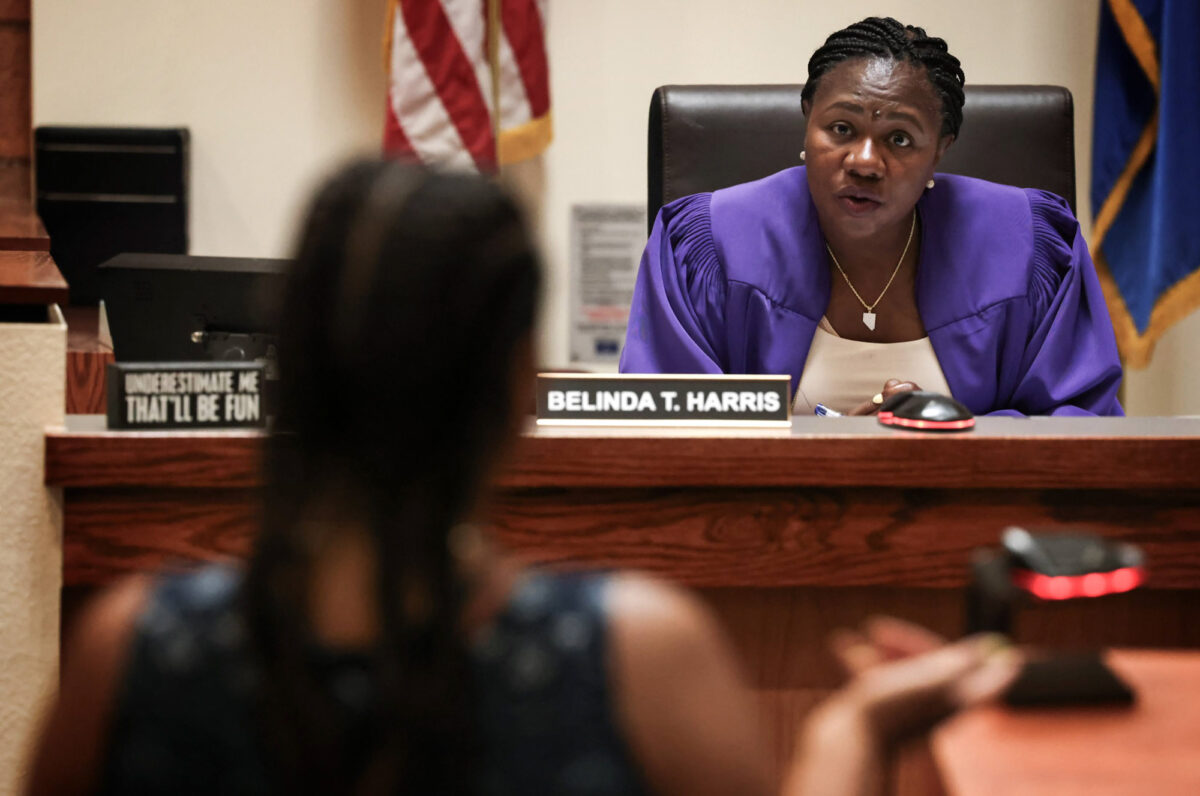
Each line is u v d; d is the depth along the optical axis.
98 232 6.96
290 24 7.19
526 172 7.26
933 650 1.47
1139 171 6.65
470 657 1.28
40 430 2.67
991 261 4.42
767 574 2.88
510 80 6.68
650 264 4.52
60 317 2.98
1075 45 7.28
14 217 5.50
